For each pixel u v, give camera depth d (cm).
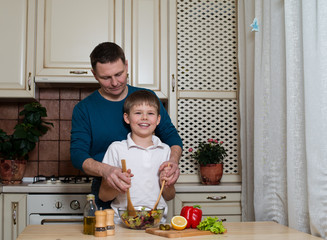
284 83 183
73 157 155
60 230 131
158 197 140
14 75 265
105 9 273
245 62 244
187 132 279
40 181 275
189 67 280
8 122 298
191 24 281
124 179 131
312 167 146
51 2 270
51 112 301
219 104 281
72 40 270
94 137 164
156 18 275
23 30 267
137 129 152
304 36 150
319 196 143
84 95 304
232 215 254
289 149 166
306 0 149
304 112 160
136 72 272
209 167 258
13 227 244
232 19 284
